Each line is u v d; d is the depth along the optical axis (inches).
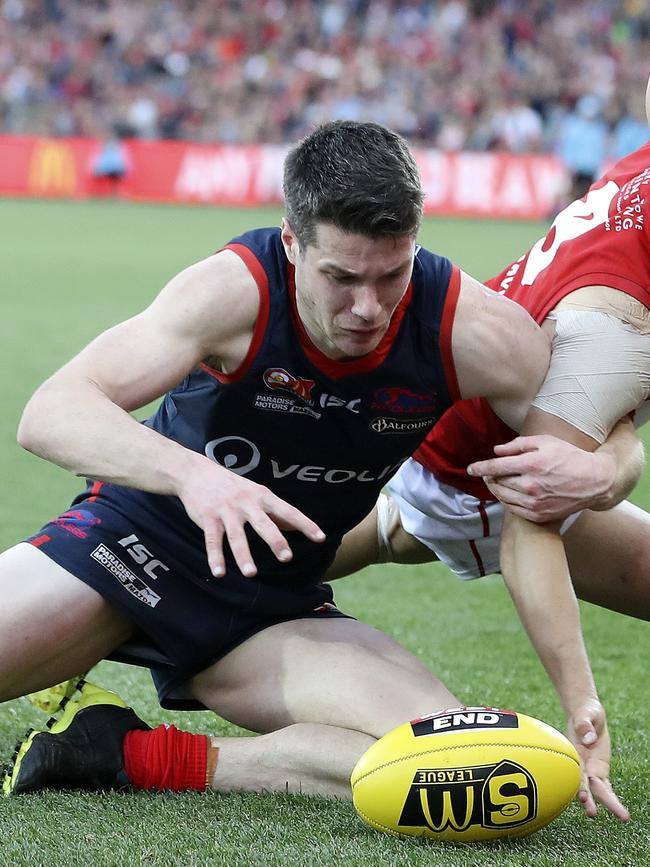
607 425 448.1
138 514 446.3
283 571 456.8
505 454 438.6
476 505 531.8
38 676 444.1
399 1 4633.4
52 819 388.8
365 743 418.9
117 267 2333.9
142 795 418.3
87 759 420.8
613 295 451.2
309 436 431.5
